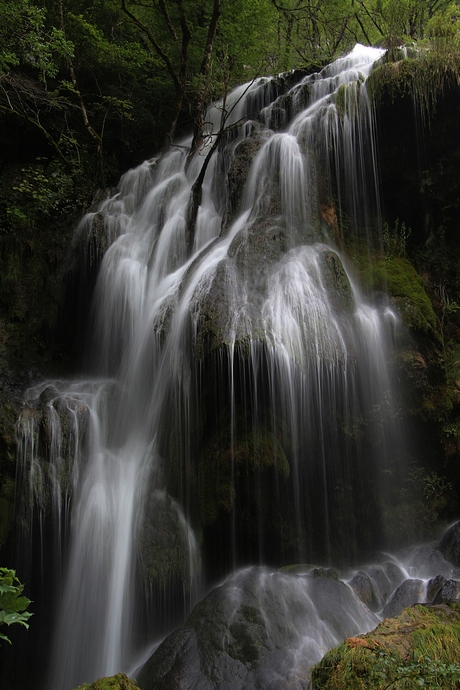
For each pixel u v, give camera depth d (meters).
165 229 9.80
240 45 13.74
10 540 6.69
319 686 3.87
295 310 6.73
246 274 7.14
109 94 13.37
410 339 7.26
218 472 6.48
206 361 6.53
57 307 9.84
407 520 7.06
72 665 6.34
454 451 7.25
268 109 10.63
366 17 18.36
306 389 6.46
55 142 12.41
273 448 6.26
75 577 6.68
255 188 8.63
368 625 5.29
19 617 2.74
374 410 6.97
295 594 5.44
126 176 11.82
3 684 6.53
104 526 6.83
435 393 7.22
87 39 12.73
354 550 6.88
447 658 3.87
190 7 13.48
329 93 9.80
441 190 8.59
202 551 6.69
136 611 6.38
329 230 8.16
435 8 13.52
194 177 10.84
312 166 8.43
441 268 8.63
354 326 7.04
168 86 13.80
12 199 11.02
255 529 6.45
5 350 8.91
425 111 8.16
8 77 11.18
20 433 7.03
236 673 4.67
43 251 10.15
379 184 8.73
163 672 4.85
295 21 17.98
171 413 7.16
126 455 7.46
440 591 5.20
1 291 9.45
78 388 8.28
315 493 6.67
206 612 5.39
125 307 9.11
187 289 7.65
